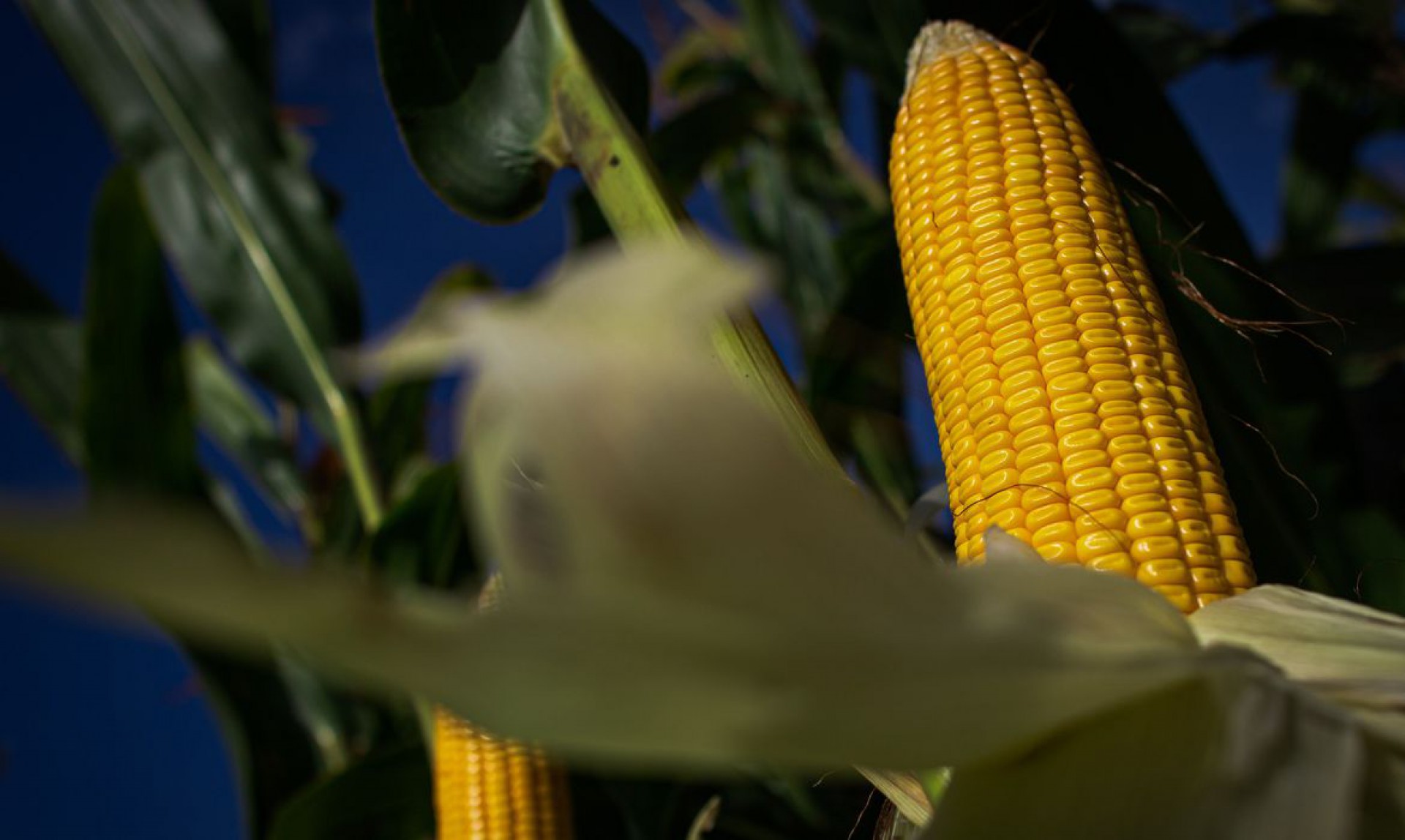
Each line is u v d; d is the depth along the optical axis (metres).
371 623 0.16
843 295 0.61
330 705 0.67
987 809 0.24
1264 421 0.46
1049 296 0.32
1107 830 0.24
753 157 0.97
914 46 0.37
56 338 0.72
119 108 0.68
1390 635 0.26
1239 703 0.24
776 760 0.22
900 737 0.22
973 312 0.32
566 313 0.18
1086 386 0.31
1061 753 0.24
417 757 0.56
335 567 0.16
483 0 0.44
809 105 0.92
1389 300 0.63
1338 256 0.65
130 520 0.12
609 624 0.18
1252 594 0.27
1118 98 0.46
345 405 0.66
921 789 0.32
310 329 0.66
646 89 0.47
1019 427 0.31
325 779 0.55
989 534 0.28
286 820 0.54
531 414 0.18
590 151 0.41
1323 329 0.65
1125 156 0.46
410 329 0.19
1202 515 0.31
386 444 0.82
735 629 0.19
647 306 0.18
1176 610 0.25
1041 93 0.35
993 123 0.34
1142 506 0.30
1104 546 0.30
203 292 0.67
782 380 0.35
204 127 0.68
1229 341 0.46
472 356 0.18
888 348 0.62
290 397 0.67
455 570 0.59
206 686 0.62
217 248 0.67
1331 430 0.47
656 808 0.56
